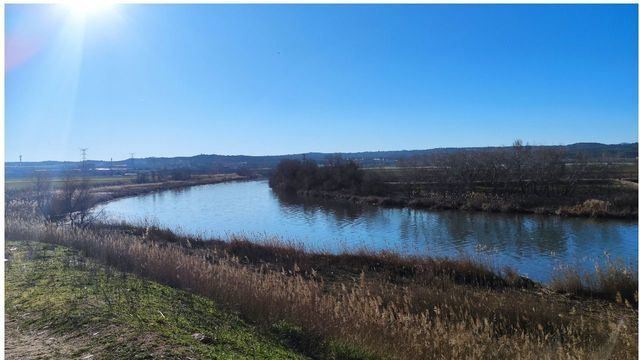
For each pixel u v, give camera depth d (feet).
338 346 19.51
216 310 22.39
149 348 14.70
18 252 33.35
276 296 24.72
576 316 33.12
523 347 22.39
